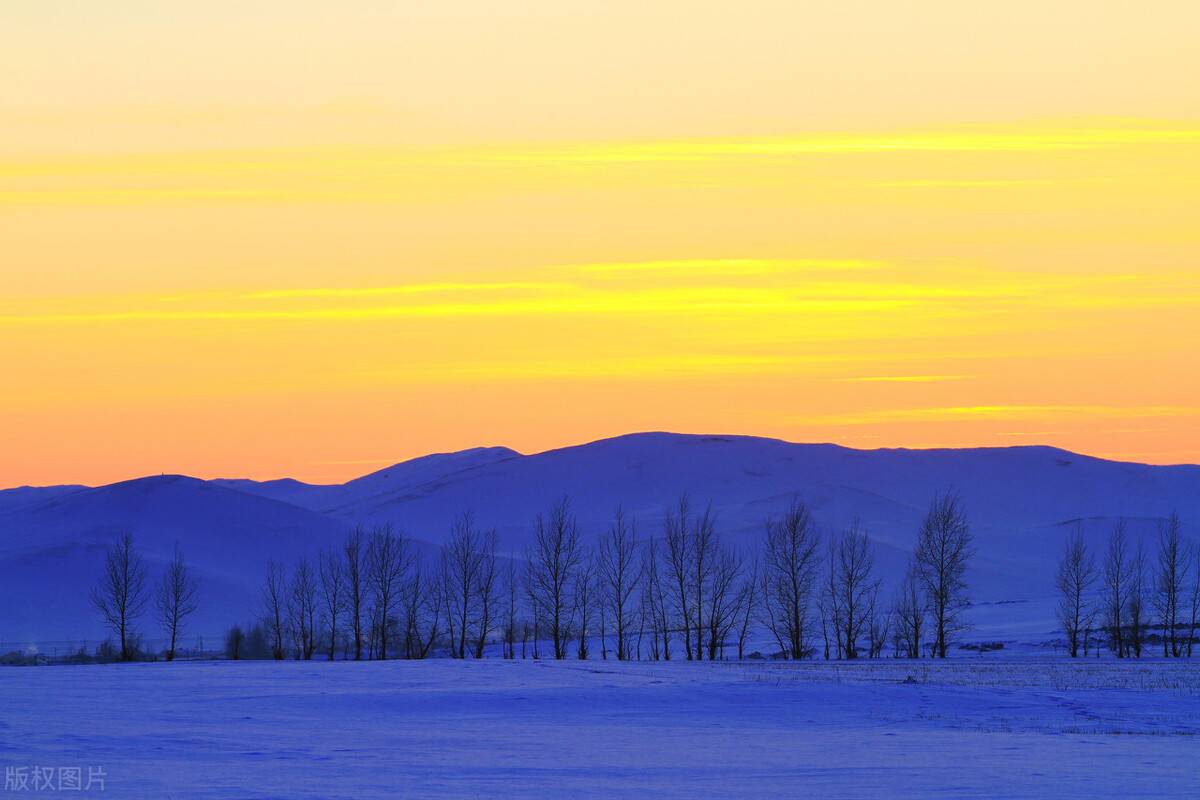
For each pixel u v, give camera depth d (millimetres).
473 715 100750
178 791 59781
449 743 81688
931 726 94625
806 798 59844
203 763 70062
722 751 78562
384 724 93312
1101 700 108875
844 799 59469
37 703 104000
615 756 75812
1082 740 84875
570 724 94812
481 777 66375
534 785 63562
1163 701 108250
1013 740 85062
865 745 81938
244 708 102125
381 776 66062
